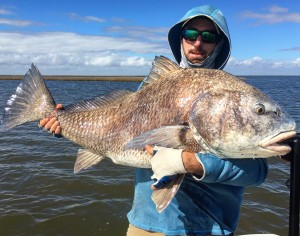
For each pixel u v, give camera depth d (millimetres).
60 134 1336
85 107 1296
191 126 965
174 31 1236
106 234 2123
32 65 1386
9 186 2801
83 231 2146
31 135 5039
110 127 1205
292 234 926
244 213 2338
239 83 959
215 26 1145
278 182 2939
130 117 1154
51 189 2732
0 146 4266
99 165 3340
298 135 895
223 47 1185
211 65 1188
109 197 2600
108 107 1238
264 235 1371
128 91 1209
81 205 2443
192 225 1043
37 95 1373
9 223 2188
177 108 1019
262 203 2498
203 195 1033
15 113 1390
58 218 2256
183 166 910
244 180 933
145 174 1134
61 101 9883
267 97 935
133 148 1028
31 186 2795
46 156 3752
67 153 3883
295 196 918
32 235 2078
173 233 1056
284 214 2336
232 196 1044
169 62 1096
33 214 2297
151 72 1142
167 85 1074
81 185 2814
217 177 912
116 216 2318
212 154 940
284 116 908
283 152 877
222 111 926
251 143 898
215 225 1033
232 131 908
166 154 935
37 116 1362
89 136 1253
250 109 908
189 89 1013
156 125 1070
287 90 18266
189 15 1147
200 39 1144
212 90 965
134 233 1145
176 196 1049
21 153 3875
